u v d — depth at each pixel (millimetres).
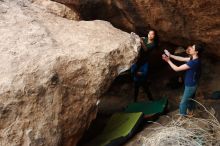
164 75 8117
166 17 6402
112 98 7750
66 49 5074
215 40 6438
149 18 6570
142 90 7852
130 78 8062
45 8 6258
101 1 6629
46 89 4590
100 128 6305
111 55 5242
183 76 7668
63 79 4770
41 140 4418
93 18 6984
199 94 6988
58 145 4582
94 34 5625
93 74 5020
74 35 5504
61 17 6195
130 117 5922
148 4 6281
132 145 5426
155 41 6402
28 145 4336
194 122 5680
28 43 5066
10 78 4508
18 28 5371
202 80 7465
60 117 4641
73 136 4887
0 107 4316
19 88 4461
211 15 5902
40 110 4512
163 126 5621
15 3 6055
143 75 6648
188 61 5582
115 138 5508
